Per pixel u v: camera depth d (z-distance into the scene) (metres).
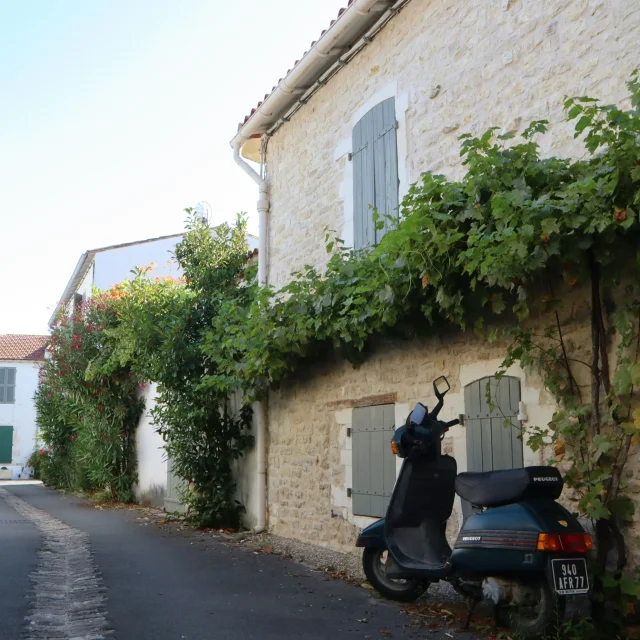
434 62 7.38
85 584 6.38
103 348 15.91
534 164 5.14
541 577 4.45
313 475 8.98
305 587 6.29
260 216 10.71
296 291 8.34
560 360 5.45
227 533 10.10
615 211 4.50
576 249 4.82
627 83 4.77
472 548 4.76
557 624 4.35
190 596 5.92
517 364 5.91
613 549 4.88
